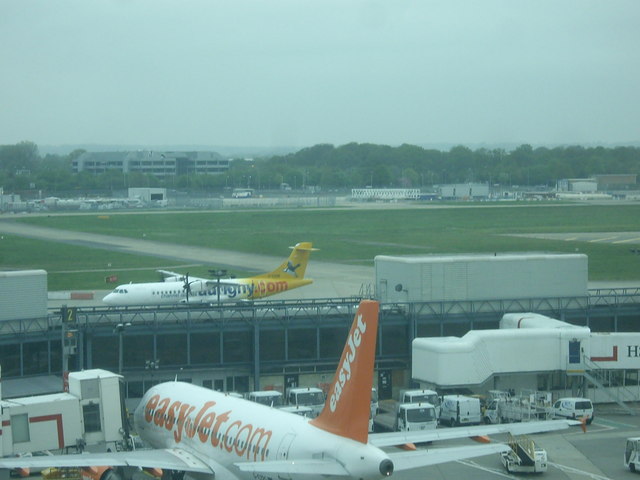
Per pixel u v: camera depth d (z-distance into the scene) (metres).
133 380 113.12
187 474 82.12
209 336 115.81
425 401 105.62
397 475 85.50
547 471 86.12
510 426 60.78
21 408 83.38
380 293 130.38
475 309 126.25
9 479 82.75
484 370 110.81
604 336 113.38
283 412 70.38
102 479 79.12
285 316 117.88
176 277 183.00
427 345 111.56
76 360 110.56
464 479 84.00
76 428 85.94
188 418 78.06
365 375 57.78
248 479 68.44
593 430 102.56
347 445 58.12
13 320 108.56
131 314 116.88
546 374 117.25
